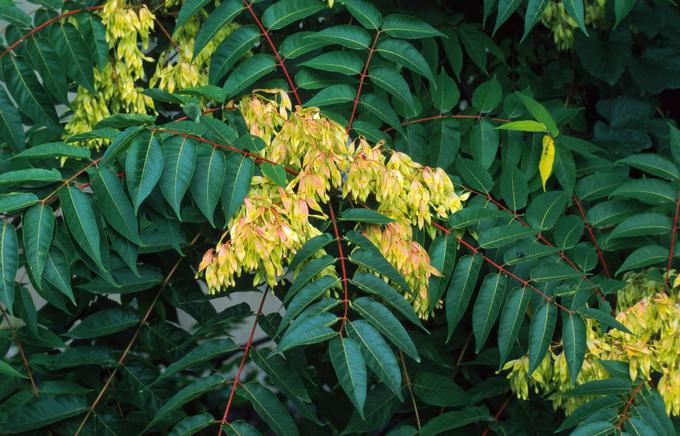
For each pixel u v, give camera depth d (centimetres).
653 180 248
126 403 277
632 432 220
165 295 268
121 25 242
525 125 244
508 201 254
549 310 225
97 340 286
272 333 244
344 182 222
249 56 271
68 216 204
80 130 252
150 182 200
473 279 228
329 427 309
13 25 247
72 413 248
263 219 202
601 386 225
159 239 246
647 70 331
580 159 282
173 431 210
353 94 247
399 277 205
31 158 239
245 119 229
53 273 213
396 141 270
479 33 312
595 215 263
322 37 244
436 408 284
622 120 327
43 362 256
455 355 310
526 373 239
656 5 334
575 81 342
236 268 202
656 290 248
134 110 250
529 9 235
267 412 217
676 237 257
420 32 247
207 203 206
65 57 246
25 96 247
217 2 262
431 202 225
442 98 271
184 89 224
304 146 220
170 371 220
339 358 196
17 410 244
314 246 207
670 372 226
